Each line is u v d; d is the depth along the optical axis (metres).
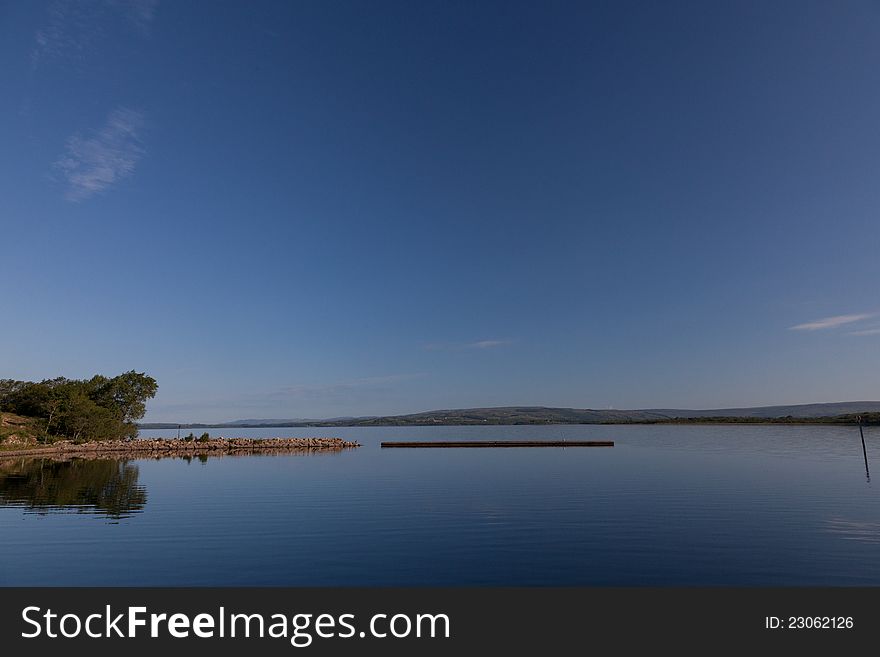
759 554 21.59
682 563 20.53
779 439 118.88
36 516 29.86
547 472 55.09
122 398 122.88
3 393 105.75
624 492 39.06
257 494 39.25
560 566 20.27
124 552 22.14
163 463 70.81
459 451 98.56
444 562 20.80
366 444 132.75
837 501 33.94
